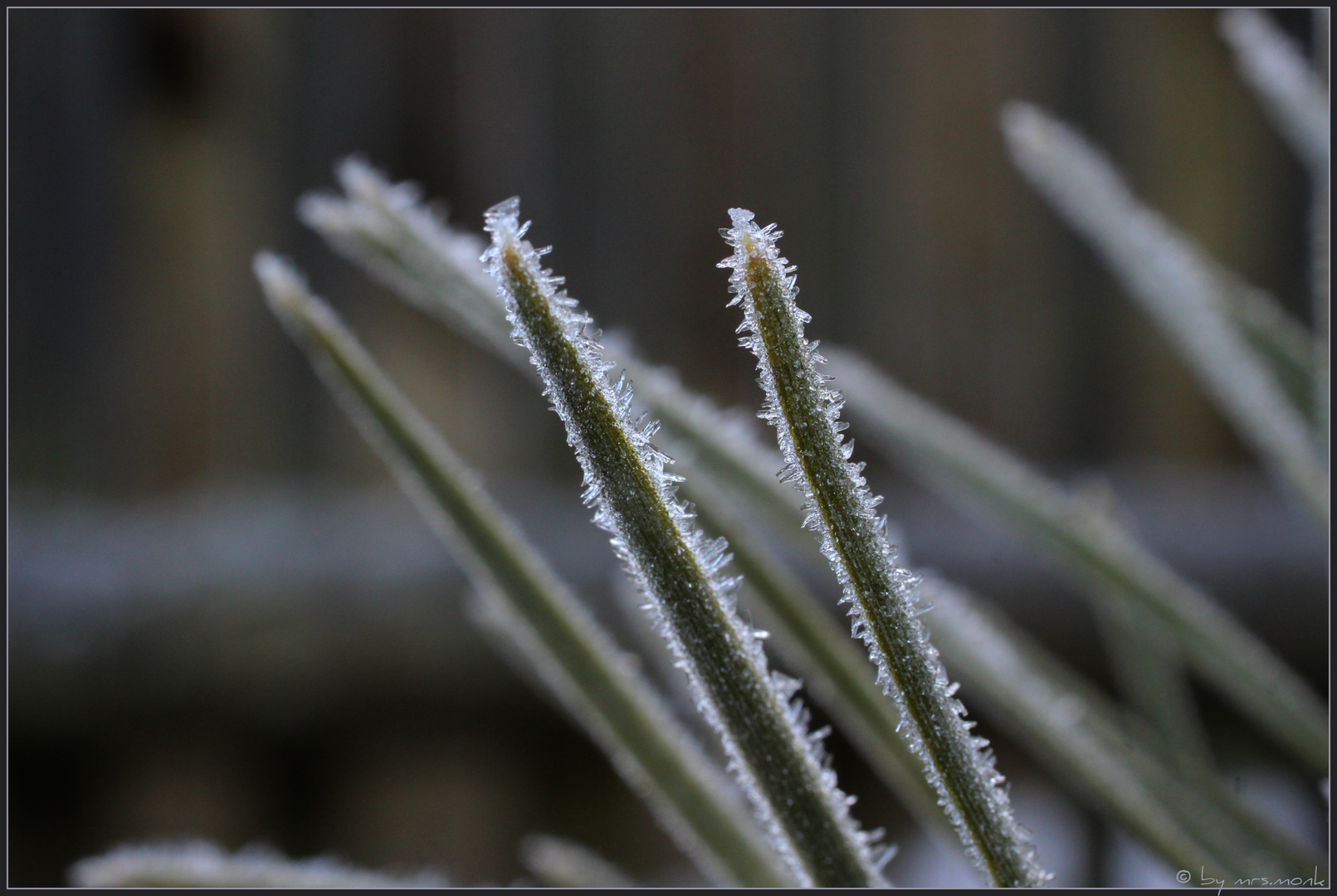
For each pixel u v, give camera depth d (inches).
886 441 29.4
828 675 22.3
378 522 81.5
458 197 97.5
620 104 99.3
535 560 21.5
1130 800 23.0
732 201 100.2
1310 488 26.9
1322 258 26.4
